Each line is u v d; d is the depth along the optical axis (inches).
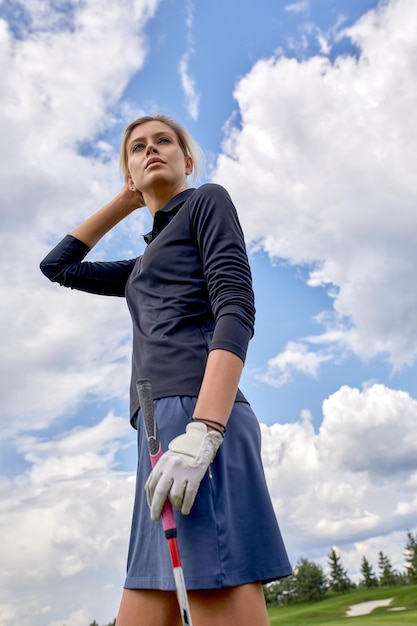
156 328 71.6
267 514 63.9
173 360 68.8
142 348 72.2
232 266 69.7
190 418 65.3
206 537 59.3
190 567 58.4
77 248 103.2
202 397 61.6
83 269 102.3
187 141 98.0
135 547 68.0
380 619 1005.8
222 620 58.4
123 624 66.5
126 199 104.0
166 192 85.7
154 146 86.1
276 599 2237.9
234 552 60.0
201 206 75.2
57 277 102.8
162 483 55.2
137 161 87.1
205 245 72.6
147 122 91.1
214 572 58.1
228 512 61.5
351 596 1830.7
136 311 76.4
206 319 72.4
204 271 72.4
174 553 54.6
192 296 72.5
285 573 61.8
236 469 64.5
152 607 65.4
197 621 59.1
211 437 58.9
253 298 69.9
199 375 67.7
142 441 71.0
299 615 1604.3
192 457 56.8
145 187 86.0
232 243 71.5
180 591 53.4
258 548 61.6
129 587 66.9
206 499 60.8
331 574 2272.4
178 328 70.7
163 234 76.3
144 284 75.7
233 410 68.5
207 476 61.9
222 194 76.0
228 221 73.3
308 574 2265.0
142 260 77.4
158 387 68.1
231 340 64.0
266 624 59.8
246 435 67.6
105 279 103.2
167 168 85.1
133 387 74.4
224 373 62.4
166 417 66.0
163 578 61.7
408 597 1616.6
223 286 68.6
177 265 74.0
